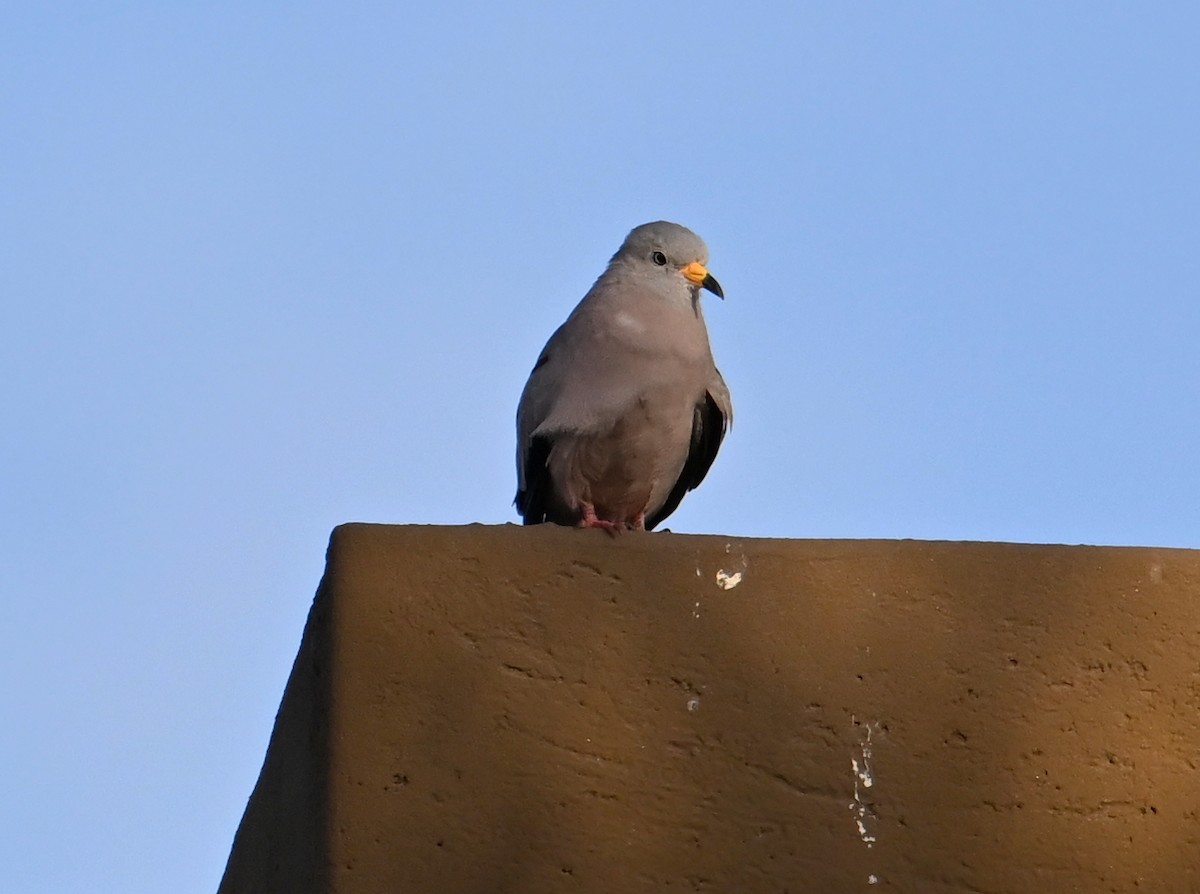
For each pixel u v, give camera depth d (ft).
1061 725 31.73
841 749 31.32
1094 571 32.45
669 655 31.42
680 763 31.01
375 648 30.94
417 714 30.76
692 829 30.76
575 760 30.83
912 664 31.78
